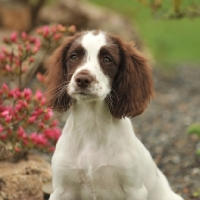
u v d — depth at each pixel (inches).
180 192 414.0
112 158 313.9
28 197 368.5
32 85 615.2
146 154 332.5
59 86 330.0
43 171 382.3
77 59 313.6
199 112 658.8
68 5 869.8
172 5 426.9
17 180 369.1
